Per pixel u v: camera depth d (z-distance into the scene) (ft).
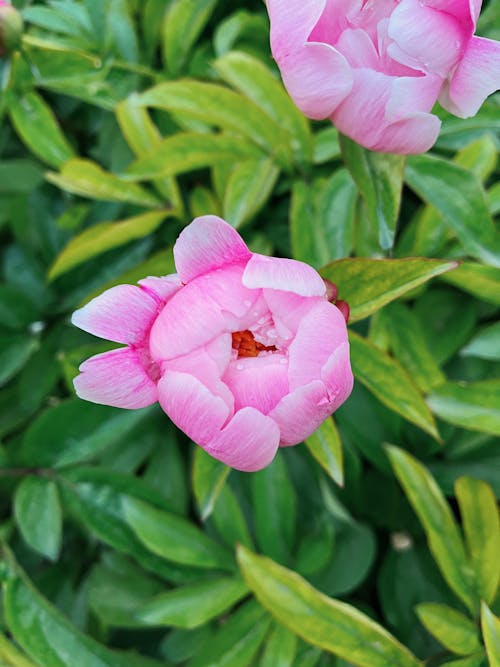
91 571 1.39
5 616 1.27
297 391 0.91
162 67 1.47
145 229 1.35
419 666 1.13
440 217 1.28
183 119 1.39
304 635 1.11
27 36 1.25
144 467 1.47
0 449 1.35
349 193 1.28
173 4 1.37
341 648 1.11
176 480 1.37
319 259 1.27
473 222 1.20
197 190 1.40
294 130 1.31
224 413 0.91
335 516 1.33
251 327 0.97
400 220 1.39
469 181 1.20
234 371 0.97
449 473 1.32
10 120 1.51
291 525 1.28
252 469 0.96
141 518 1.28
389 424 1.31
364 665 1.11
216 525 1.28
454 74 0.97
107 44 1.40
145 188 1.42
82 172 1.31
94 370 0.95
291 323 0.95
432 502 1.18
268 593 1.11
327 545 1.27
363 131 1.00
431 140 0.98
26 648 1.23
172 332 0.94
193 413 0.92
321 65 0.95
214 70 1.42
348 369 0.95
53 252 1.47
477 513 1.17
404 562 1.35
